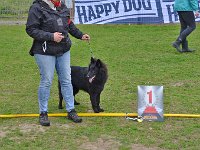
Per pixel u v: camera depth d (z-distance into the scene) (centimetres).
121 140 865
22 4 2991
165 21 2623
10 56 1831
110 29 2528
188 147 829
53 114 1020
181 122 973
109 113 1028
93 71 994
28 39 2317
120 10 2647
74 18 2662
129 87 1280
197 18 2583
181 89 1251
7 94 1234
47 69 930
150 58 1708
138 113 982
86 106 1113
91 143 851
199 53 1791
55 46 921
